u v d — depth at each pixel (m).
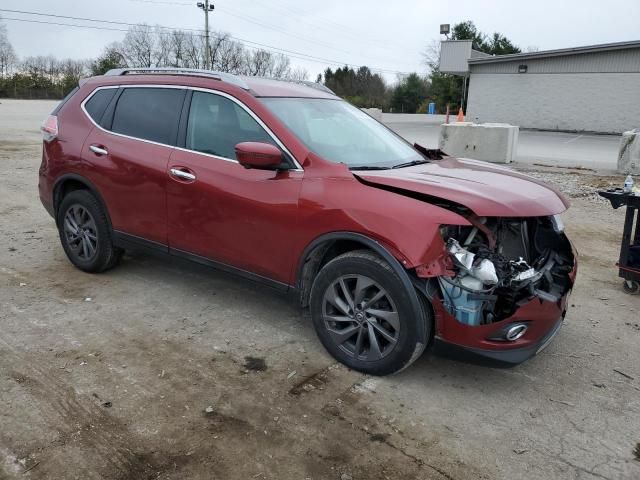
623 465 2.75
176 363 3.56
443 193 3.17
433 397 3.29
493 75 30.95
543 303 3.21
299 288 3.69
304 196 3.52
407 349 3.21
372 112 32.78
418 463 2.72
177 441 2.79
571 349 3.98
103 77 5.00
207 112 4.12
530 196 3.33
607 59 27.33
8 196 8.30
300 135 3.78
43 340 3.79
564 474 2.68
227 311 4.39
